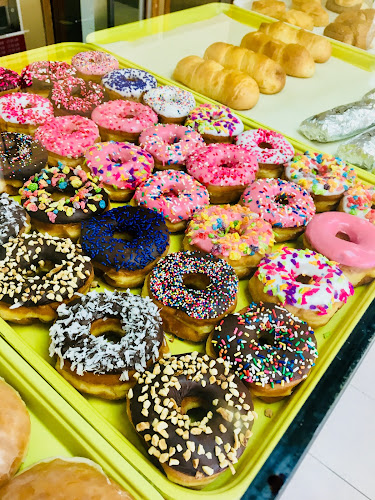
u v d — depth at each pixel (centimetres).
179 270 38
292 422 31
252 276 42
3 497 23
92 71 62
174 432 27
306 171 51
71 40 65
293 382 32
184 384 30
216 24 83
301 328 35
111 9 67
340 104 68
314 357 33
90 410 28
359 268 41
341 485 39
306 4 92
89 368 29
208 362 31
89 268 36
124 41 72
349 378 35
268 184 48
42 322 35
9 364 29
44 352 33
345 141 61
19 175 45
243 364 32
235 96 63
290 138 58
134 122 55
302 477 39
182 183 47
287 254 41
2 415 26
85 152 49
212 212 44
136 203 46
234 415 28
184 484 26
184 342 36
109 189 47
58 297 33
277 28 78
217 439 27
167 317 36
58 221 41
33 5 55
